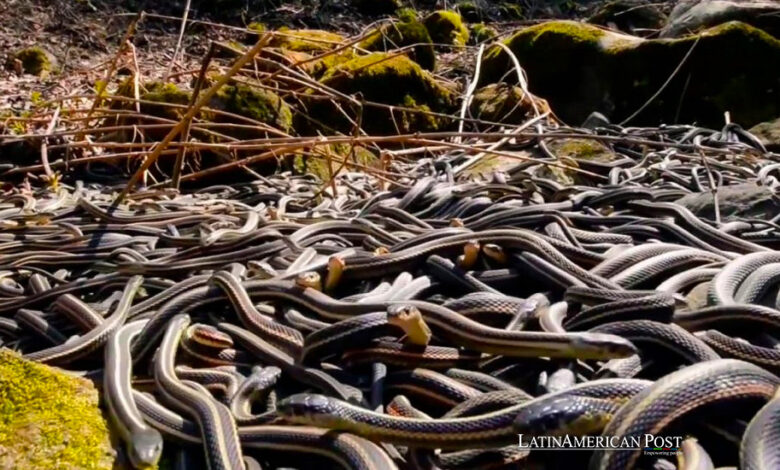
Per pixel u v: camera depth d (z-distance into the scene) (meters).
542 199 0.61
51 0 1.70
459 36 1.68
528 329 0.36
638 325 0.34
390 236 0.51
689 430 0.27
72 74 1.32
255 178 0.97
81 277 0.52
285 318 0.39
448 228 0.52
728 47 1.20
